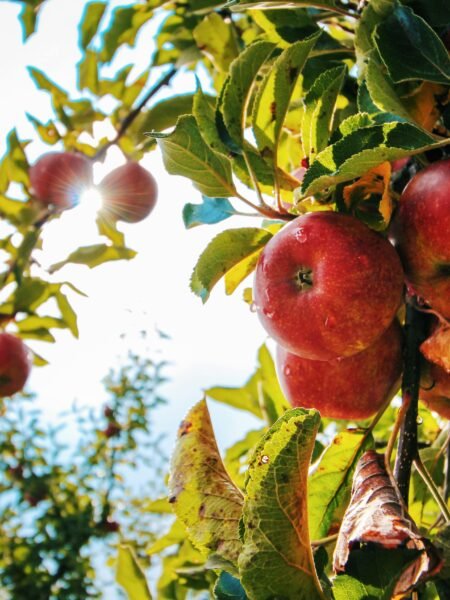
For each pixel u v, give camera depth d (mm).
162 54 783
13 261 877
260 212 391
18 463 2129
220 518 343
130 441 2188
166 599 631
